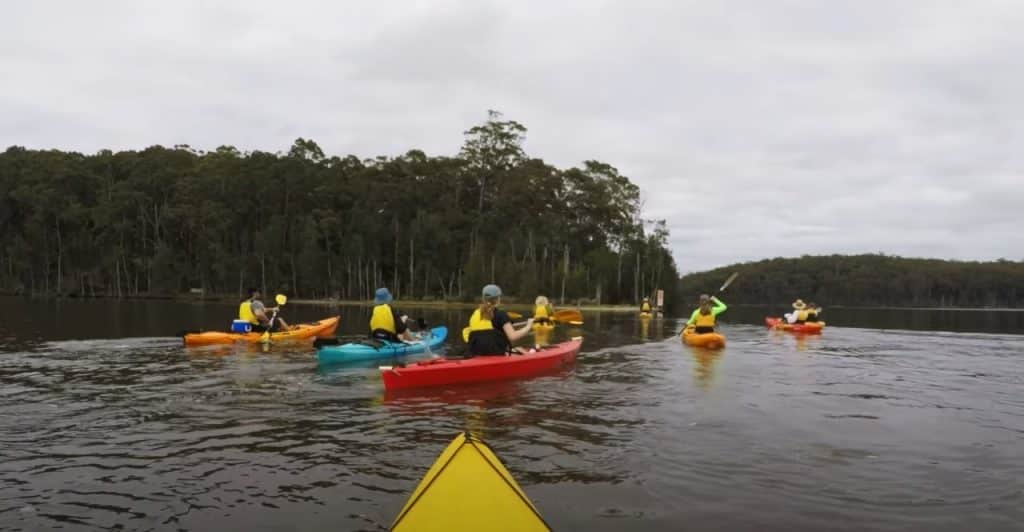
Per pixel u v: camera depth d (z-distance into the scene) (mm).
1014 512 3879
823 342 16531
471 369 8445
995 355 13680
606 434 5664
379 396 7465
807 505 3961
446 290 60469
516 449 5148
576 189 64000
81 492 4145
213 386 8094
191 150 74438
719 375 9492
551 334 18203
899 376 9859
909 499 4086
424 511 2967
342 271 59625
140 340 14125
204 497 4047
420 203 62438
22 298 56688
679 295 63219
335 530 3521
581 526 3576
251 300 14352
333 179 63438
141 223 62906
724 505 3941
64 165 63719
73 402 7055
